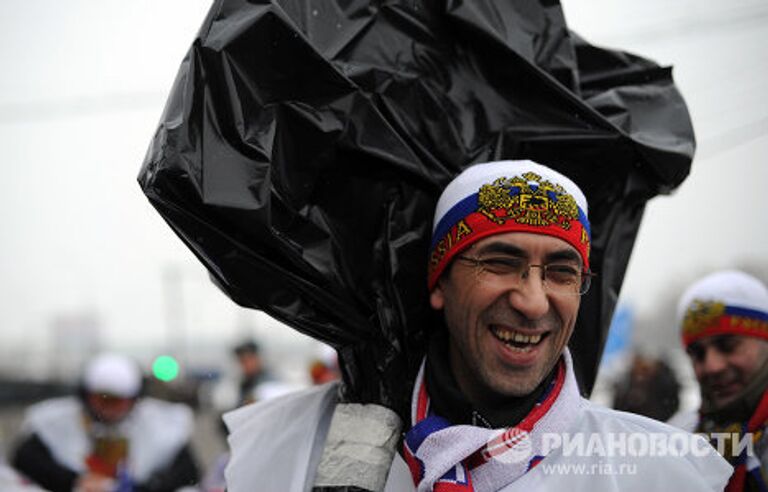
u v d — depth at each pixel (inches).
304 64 99.2
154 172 94.7
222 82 95.7
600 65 116.6
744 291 138.6
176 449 269.0
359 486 100.3
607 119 110.0
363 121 102.9
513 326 94.6
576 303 96.5
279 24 96.9
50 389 848.9
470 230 97.0
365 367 105.0
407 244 106.3
